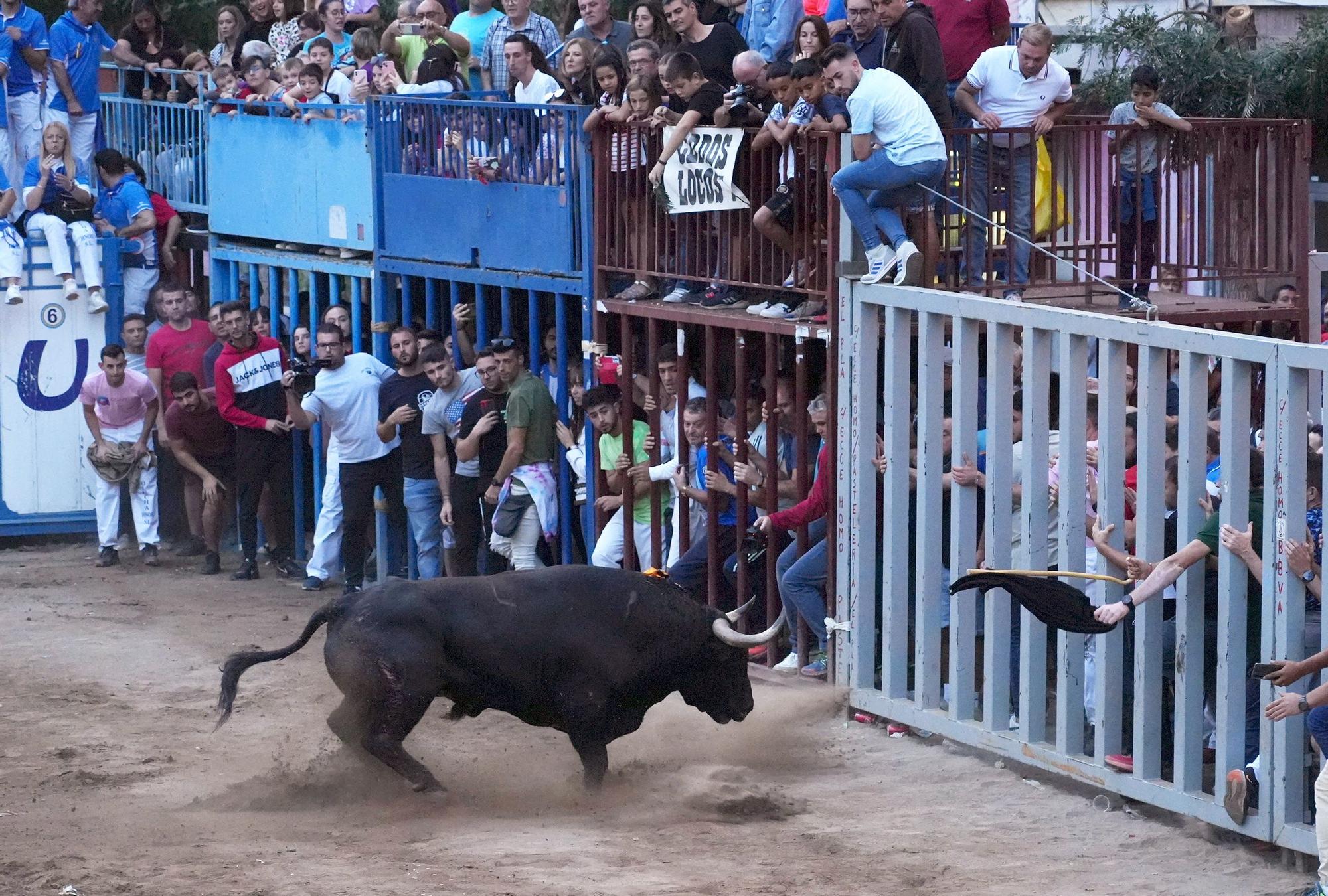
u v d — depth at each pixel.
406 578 19.69
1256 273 14.76
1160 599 11.22
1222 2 22.94
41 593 20.00
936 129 13.18
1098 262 14.71
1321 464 11.30
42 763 12.98
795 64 13.69
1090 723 12.52
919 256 13.26
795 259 14.56
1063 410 11.87
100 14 27.73
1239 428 10.56
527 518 17.16
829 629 14.32
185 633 17.81
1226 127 14.70
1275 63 21.52
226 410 20.20
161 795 12.01
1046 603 11.08
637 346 17.41
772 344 14.71
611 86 16.52
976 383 12.80
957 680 12.95
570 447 17.33
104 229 23.16
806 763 12.91
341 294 22.19
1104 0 22.80
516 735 13.89
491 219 18.06
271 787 12.07
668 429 16.50
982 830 11.14
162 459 22.95
